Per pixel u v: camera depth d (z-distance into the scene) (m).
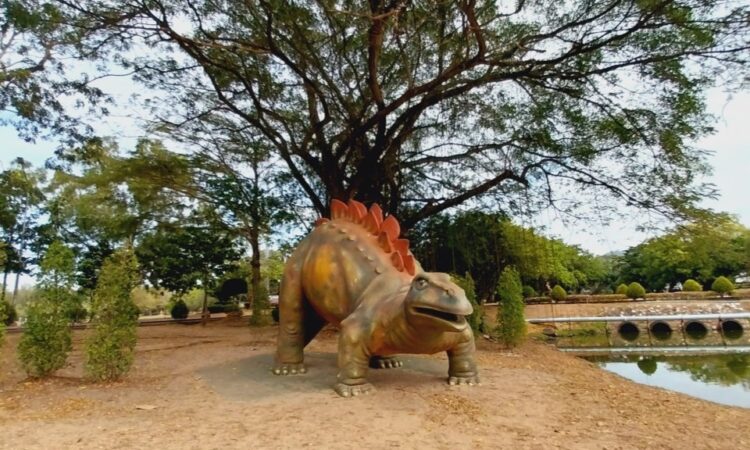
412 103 12.63
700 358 14.76
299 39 11.15
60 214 23.78
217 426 4.46
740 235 30.78
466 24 9.16
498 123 12.38
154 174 17.58
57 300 7.27
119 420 4.77
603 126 10.96
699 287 30.94
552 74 10.67
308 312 7.03
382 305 5.55
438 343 5.38
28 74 9.92
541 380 6.40
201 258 20.95
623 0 9.24
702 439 4.06
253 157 17.25
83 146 12.09
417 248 17.17
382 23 9.52
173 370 7.93
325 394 5.47
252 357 8.58
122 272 7.17
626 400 5.52
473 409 4.83
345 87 12.66
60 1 10.05
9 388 6.48
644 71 10.10
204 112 13.79
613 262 44.84
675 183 10.76
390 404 4.99
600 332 21.53
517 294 10.86
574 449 3.79
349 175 13.78
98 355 6.79
